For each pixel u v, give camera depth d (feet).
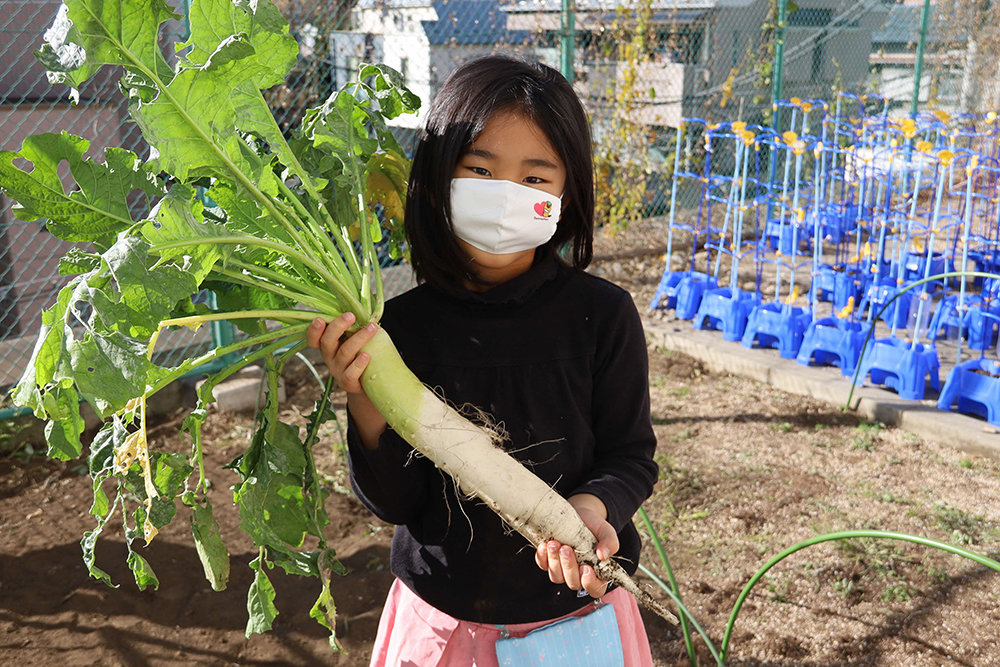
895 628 8.77
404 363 4.13
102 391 3.03
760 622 8.95
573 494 4.20
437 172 4.00
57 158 3.39
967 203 13.92
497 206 3.93
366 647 8.60
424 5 18.72
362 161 4.76
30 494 11.41
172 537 10.46
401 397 3.89
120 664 8.21
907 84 34.68
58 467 12.14
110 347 3.07
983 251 20.53
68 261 3.47
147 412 13.57
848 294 18.26
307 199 4.35
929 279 11.44
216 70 3.41
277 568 9.84
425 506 4.45
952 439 13.01
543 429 4.23
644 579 9.71
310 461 4.24
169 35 12.29
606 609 4.30
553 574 3.84
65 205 3.44
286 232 3.88
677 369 16.55
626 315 4.35
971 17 32.37
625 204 23.29
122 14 3.34
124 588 9.41
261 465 4.17
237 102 3.81
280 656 8.45
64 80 3.28
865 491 11.68
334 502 11.33
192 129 3.52
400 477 4.32
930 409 13.70
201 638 8.66
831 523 10.85
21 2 13.47
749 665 8.32
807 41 28.32
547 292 4.31
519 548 4.24
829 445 13.16
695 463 12.60
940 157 14.74
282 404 14.30
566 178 4.12
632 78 22.27
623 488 4.19
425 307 4.32
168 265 3.22
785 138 16.65
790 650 8.50
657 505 11.41
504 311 4.22
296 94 17.19
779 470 12.34
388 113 4.89
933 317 16.78
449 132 3.95
